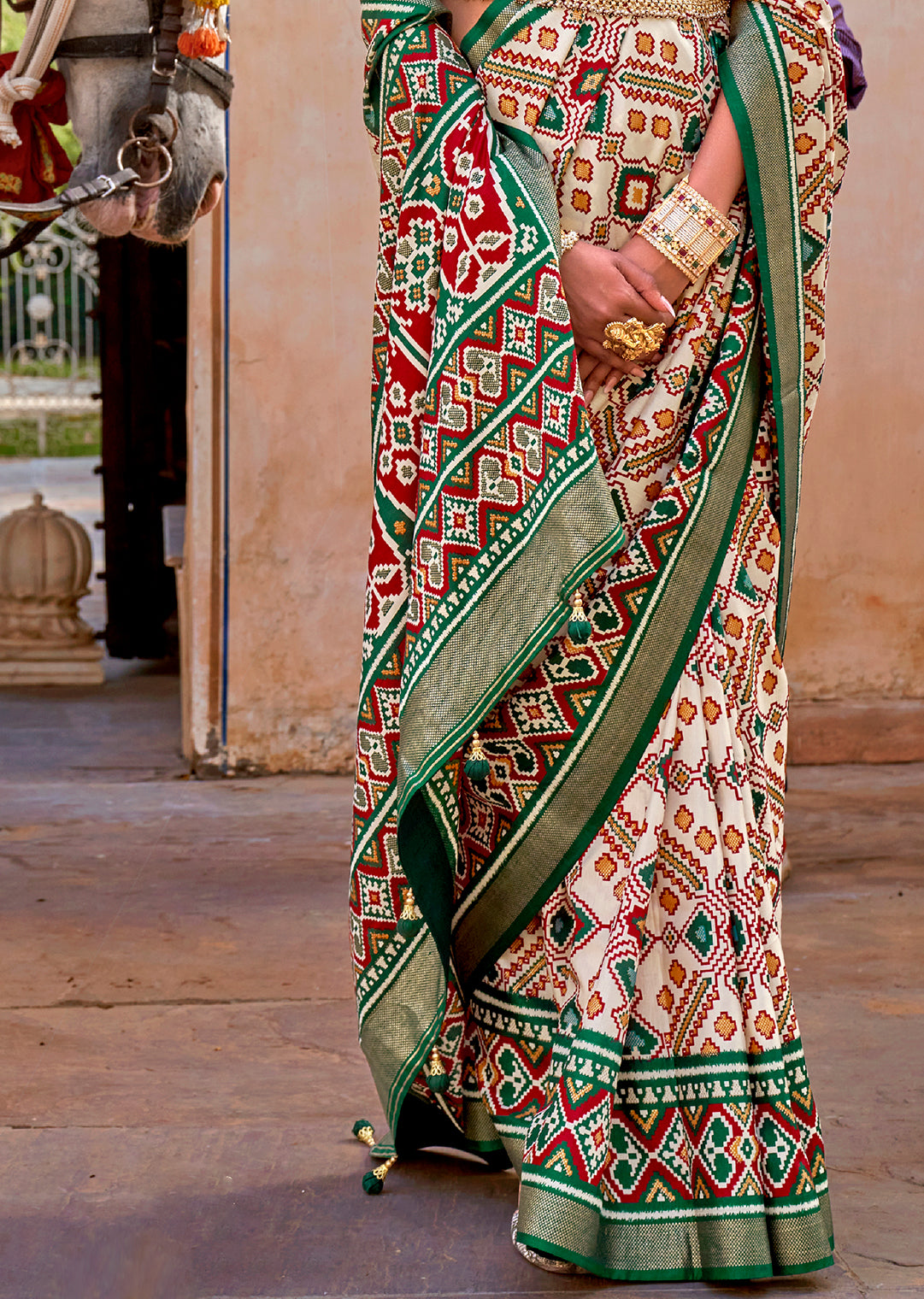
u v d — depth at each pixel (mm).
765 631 1926
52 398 16906
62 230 15250
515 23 1820
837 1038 2621
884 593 4789
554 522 1765
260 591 4598
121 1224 1952
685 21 1841
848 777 4668
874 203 4617
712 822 1842
